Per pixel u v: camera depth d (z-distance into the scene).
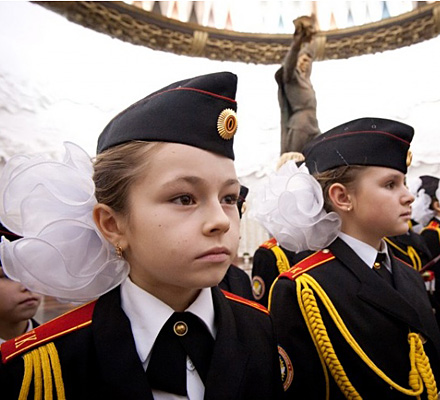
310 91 3.43
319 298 1.00
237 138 5.74
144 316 0.63
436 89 5.16
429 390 0.91
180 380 0.61
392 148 1.04
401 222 1.03
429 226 2.35
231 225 0.61
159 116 0.59
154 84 5.57
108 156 0.63
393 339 0.96
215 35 5.00
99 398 0.60
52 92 4.53
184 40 4.89
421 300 1.10
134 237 0.59
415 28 4.72
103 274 0.67
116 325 0.62
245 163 5.68
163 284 0.63
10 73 4.09
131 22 4.45
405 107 5.41
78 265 0.64
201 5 5.27
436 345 1.04
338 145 1.10
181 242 0.55
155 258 0.56
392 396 0.93
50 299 3.37
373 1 5.38
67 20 4.50
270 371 0.71
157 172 0.57
